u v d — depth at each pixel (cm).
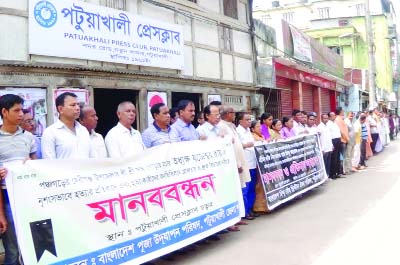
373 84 2098
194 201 555
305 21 4394
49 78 687
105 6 796
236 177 646
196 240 541
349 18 4038
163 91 934
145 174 502
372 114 1869
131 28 837
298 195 861
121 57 810
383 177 1124
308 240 581
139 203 485
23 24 655
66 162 432
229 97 1189
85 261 422
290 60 1538
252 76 1305
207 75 1086
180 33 976
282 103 1586
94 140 516
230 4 1213
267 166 756
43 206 405
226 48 1180
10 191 387
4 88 626
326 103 2308
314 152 970
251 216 732
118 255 451
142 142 566
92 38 752
